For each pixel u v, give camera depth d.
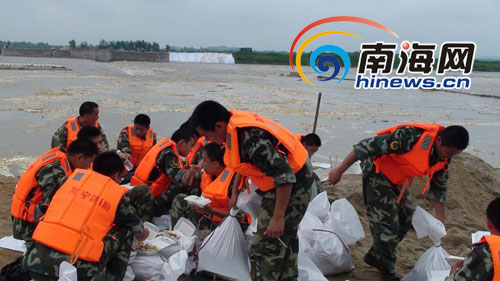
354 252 5.25
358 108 23.86
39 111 17.05
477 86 50.38
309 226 4.64
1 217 5.93
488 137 16.23
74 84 30.83
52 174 4.16
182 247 4.35
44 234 3.46
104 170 4.02
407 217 4.55
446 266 4.13
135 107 19.70
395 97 33.03
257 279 3.66
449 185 7.34
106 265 3.87
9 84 28.23
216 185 4.67
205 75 51.62
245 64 108.44
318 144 5.76
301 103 25.03
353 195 7.05
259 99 26.41
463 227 6.22
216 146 4.74
